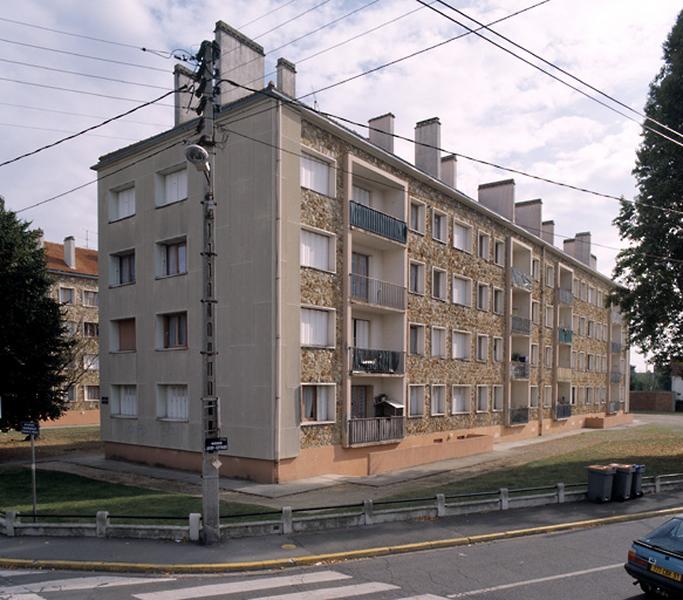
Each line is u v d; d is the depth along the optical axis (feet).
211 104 39.70
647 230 82.79
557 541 40.24
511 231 114.01
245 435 62.39
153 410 73.67
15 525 39.27
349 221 70.49
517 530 42.16
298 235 63.93
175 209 72.38
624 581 31.19
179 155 72.18
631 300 84.64
